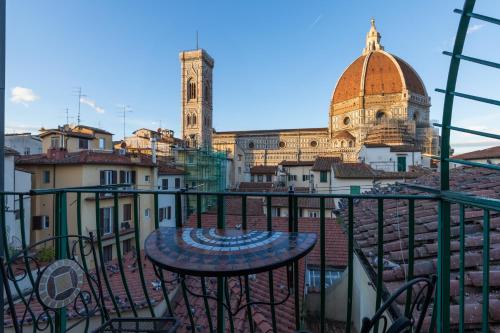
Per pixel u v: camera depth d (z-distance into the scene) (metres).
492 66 1.63
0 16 3.00
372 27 87.38
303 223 15.87
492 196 4.78
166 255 1.77
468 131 1.80
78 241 2.90
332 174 28.22
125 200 20.03
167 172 26.48
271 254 1.72
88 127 34.44
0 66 2.98
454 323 2.27
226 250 1.79
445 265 1.95
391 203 6.56
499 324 2.26
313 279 11.01
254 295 7.41
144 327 3.06
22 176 16.53
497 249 3.06
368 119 71.56
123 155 23.28
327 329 8.85
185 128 75.06
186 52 74.69
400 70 73.69
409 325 1.63
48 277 2.53
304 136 79.19
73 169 18.52
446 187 1.96
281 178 42.72
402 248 3.78
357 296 6.45
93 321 6.07
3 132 3.00
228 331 5.50
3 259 2.71
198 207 2.51
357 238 4.78
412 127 62.47
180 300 7.71
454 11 1.75
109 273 10.27
